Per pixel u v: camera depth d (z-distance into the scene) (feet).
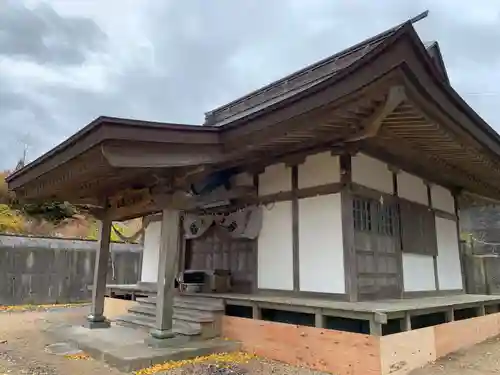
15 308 34.78
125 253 44.65
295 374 15.37
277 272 21.99
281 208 22.39
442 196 29.37
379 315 14.74
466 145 18.33
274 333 17.84
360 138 16.28
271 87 31.22
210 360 17.02
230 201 25.02
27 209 49.55
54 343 20.30
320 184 20.68
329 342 15.74
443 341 18.89
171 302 18.48
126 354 16.34
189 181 19.08
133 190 21.11
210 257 26.71
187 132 16.83
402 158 22.81
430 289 25.50
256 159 21.99
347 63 25.85
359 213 20.26
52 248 39.24
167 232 18.60
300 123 15.33
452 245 29.53
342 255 19.19
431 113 14.67
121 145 14.94
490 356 18.62
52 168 18.16
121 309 29.43
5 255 36.35
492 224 58.23
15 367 16.11
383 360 14.25
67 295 39.50
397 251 22.68
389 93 12.71
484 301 23.81
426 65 13.46
